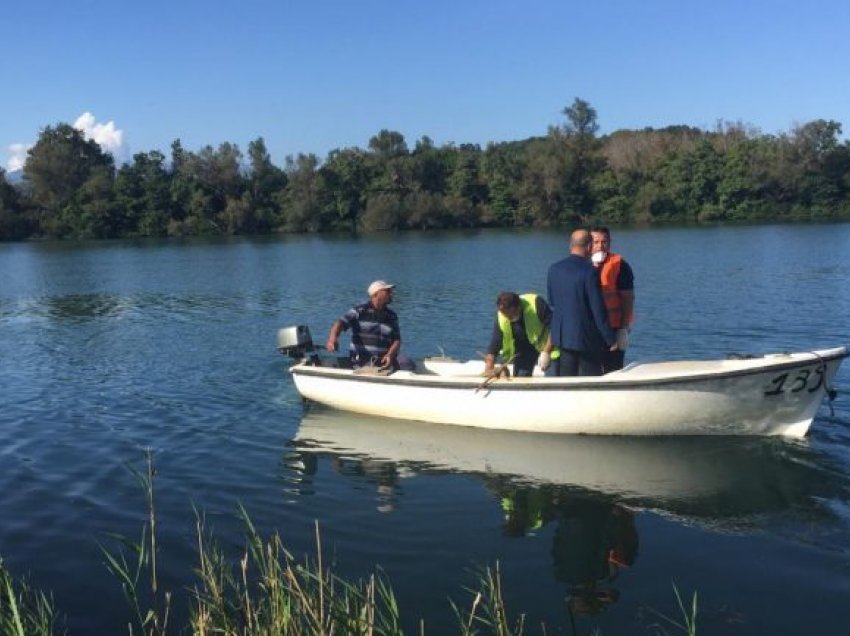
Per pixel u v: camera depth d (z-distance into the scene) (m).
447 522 5.68
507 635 3.94
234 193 79.38
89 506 6.11
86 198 75.94
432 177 80.56
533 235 59.12
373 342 8.95
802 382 6.96
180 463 7.14
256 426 8.36
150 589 4.76
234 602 4.46
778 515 5.60
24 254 51.03
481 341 13.97
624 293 7.47
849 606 4.34
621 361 7.79
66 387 10.54
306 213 75.62
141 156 78.44
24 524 5.77
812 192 72.56
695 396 7.10
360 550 5.23
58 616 4.48
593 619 4.32
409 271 30.00
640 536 5.35
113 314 19.39
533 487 6.32
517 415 7.78
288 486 6.50
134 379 10.98
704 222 70.12
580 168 75.56
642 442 7.36
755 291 19.39
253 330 15.98
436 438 7.77
